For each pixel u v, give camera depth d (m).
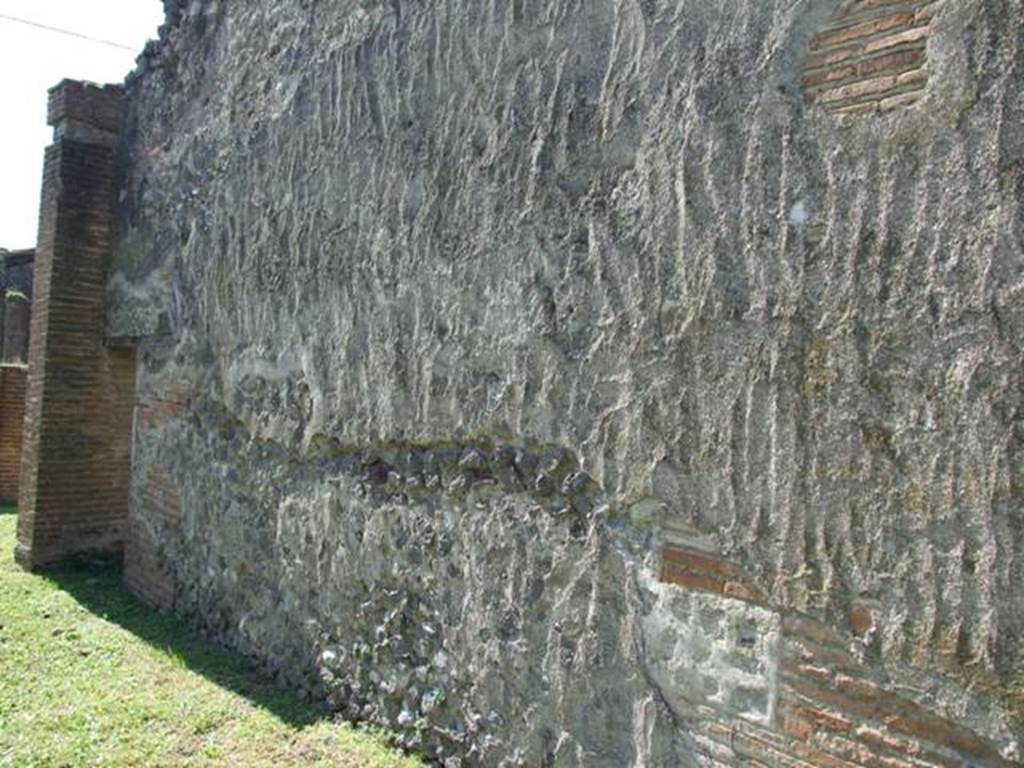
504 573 3.29
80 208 6.97
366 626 4.05
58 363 6.94
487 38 3.35
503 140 3.26
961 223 2.03
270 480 4.75
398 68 3.79
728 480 2.51
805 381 2.32
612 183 2.86
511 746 3.24
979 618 2.00
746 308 2.46
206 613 5.39
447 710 3.56
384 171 3.86
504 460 3.30
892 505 2.16
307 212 4.39
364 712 4.03
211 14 5.49
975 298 2.01
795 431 2.35
